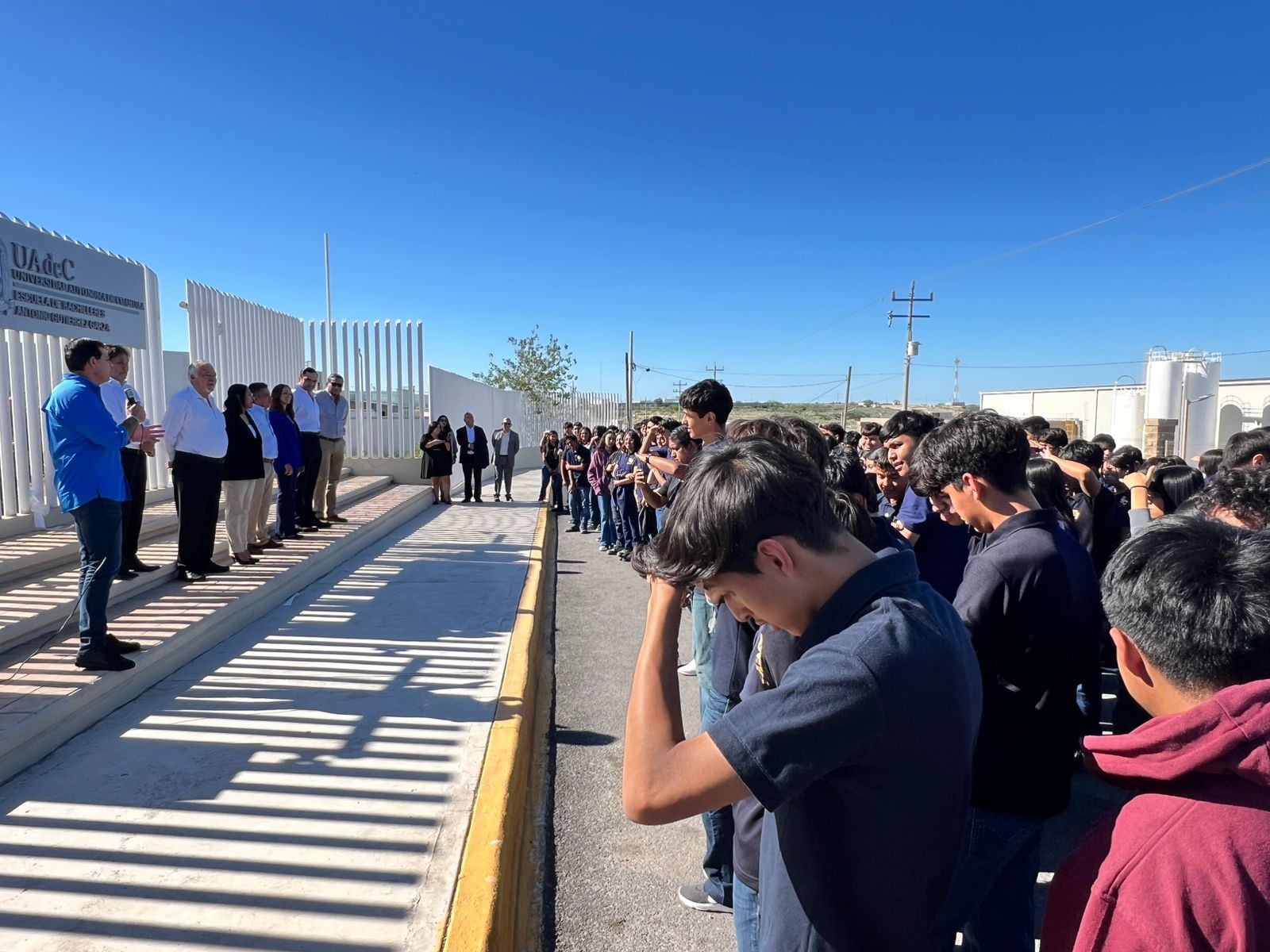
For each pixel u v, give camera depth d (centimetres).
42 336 658
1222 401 2961
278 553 746
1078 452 551
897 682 107
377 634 548
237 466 661
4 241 585
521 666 480
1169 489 427
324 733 374
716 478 117
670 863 328
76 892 250
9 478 633
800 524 116
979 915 214
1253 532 107
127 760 342
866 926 118
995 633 202
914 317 3431
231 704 409
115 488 402
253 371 1122
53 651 429
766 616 125
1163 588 101
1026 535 206
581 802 380
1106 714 482
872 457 391
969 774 122
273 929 233
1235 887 86
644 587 894
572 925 286
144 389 805
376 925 236
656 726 117
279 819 296
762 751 106
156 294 819
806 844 120
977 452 216
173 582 611
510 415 2542
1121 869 95
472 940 222
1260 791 90
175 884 255
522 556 884
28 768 334
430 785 324
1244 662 95
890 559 124
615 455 1128
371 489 1345
